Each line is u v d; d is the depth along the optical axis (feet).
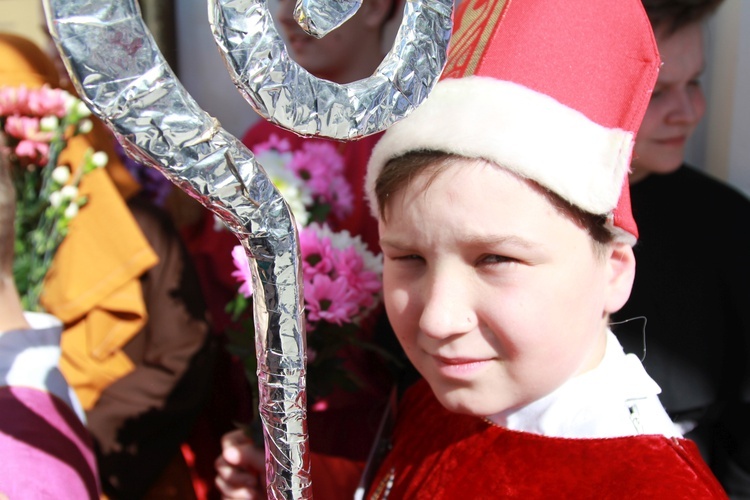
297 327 2.15
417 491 2.91
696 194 4.14
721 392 3.93
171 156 1.82
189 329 4.61
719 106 4.84
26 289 4.58
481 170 2.33
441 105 2.43
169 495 4.63
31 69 4.99
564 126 2.37
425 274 2.56
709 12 3.98
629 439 2.51
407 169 2.46
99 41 1.66
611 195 2.43
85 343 4.58
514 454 2.65
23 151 4.41
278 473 2.23
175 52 6.26
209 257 5.19
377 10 5.08
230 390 4.81
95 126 4.96
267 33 1.79
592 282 2.52
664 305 3.96
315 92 1.90
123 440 4.41
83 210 4.63
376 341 4.10
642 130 4.01
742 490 4.05
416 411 3.29
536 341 2.43
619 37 2.56
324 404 3.99
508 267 2.39
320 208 3.95
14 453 2.66
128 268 4.52
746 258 4.03
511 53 2.43
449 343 2.51
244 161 1.94
